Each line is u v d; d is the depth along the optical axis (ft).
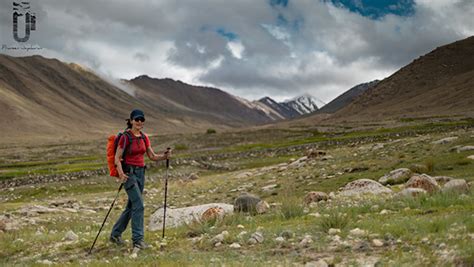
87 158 306.14
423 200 43.06
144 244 34.68
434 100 547.90
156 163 199.41
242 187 102.06
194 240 36.11
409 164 87.71
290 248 30.09
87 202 106.22
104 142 552.41
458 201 40.68
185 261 28.19
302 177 99.30
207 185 123.03
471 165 76.79
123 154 35.40
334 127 433.07
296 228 36.35
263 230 36.47
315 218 40.16
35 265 31.22
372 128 360.07
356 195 62.34
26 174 201.16
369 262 25.22
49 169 222.89
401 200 45.50
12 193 144.46
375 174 85.15
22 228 63.82
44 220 74.79
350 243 29.50
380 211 42.22
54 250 37.17
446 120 353.10
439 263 23.32
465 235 27.22
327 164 113.39
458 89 556.51
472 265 22.54
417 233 29.89
